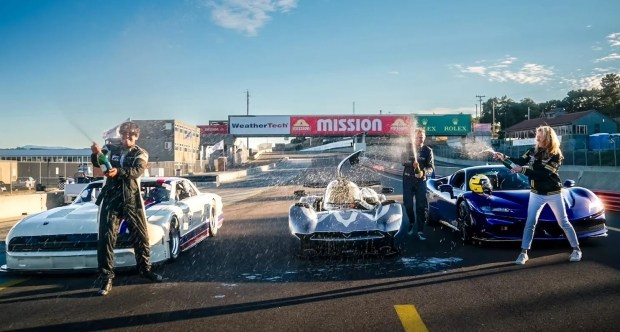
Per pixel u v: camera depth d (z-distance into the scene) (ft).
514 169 17.92
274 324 11.85
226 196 65.72
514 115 342.85
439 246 22.24
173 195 21.72
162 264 19.40
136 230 15.94
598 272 15.89
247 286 15.75
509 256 19.20
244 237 26.66
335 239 18.90
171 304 13.82
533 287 14.44
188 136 150.00
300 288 15.31
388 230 19.11
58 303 14.17
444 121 162.61
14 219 43.01
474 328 11.20
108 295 14.97
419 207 24.23
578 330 10.79
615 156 94.22
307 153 318.86
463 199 22.85
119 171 15.29
